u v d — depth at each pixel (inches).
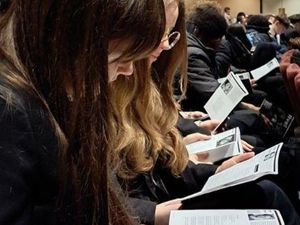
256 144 81.8
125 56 24.2
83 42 21.9
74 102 22.6
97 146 23.3
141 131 54.9
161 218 46.8
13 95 21.3
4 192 20.7
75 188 23.3
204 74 100.1
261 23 241.3
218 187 46.4
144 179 54.4
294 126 90.5
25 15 22.5
